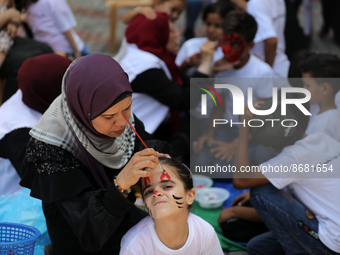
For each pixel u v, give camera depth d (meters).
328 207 3.25
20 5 4.89
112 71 2.41
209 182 4.80
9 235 2.77
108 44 8.67
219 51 5.33
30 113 3.34
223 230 4.02
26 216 3.44
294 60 3.98
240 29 4.55
